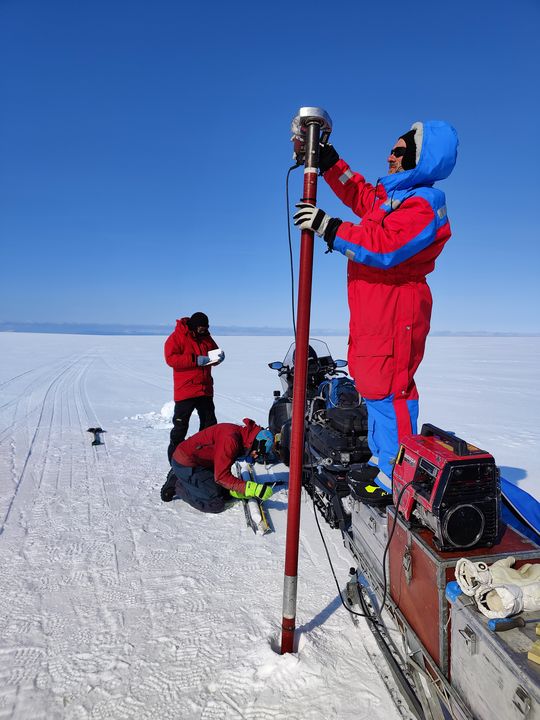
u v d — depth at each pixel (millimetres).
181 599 2592
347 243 1795
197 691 1913
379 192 2180
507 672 1183
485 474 1641
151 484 4582
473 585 1436
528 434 7074
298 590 2680
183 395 4652
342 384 4121
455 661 1464
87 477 4781
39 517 3740
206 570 2918
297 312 1888
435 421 8117
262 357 26359
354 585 2438
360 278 2109
